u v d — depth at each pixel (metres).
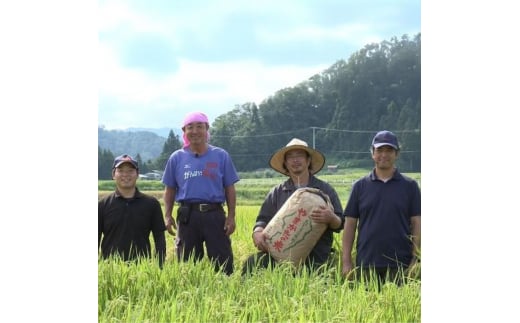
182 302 5.96
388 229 7.11
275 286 6.40
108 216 7.85
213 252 7.99
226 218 8.20
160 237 7.94
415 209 7.18
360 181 7.32
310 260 7.67
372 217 7.16
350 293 6.20
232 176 8.20
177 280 6.60
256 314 5.64
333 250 7.88
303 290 6.40
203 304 5.96
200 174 8.03
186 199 8.05
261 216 7.97
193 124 8.05
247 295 6.06
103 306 6.34
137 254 7.82
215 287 6.51
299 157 7.88
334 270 6.91
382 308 5.84
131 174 7.90
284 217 7.59
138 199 7.89
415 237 7.13
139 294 6.27
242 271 7.66
